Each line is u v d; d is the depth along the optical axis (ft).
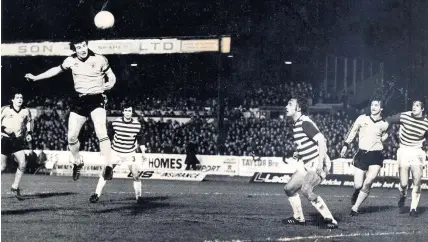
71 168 70.33
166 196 43.62
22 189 46.88
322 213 28.78
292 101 28.09
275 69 112.27
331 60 110.93
